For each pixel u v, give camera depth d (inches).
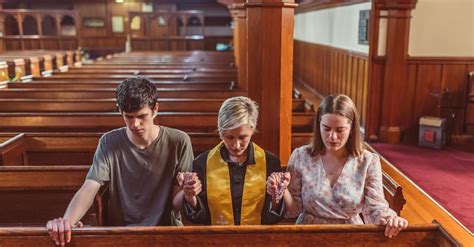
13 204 118.0
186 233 69.5
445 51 249.8
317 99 406.3
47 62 399.2
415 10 246.1
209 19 757.3
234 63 406.9
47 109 206.7
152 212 84.6
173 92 230.4
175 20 693.3
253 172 79.7
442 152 236.8
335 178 81.3
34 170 114.9
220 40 689.6
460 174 202.4
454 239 67.1
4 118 175.6
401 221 70.9
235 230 69.5
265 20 126.1
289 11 127.9
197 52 582.9
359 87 293.7
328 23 382.3
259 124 131.7
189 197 76.5
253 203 79.1
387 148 244.5
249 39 129.2
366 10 278.2
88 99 211.8
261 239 70.2
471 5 243.8
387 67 249.0
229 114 74.2
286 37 128.6
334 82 363.3
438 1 244.4
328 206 80.5
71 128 178.7
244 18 250.7
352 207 79.7
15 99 211.0
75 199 78.8
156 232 69.3
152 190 84.4
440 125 240.2
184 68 369.4
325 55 393.7
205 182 79.8
